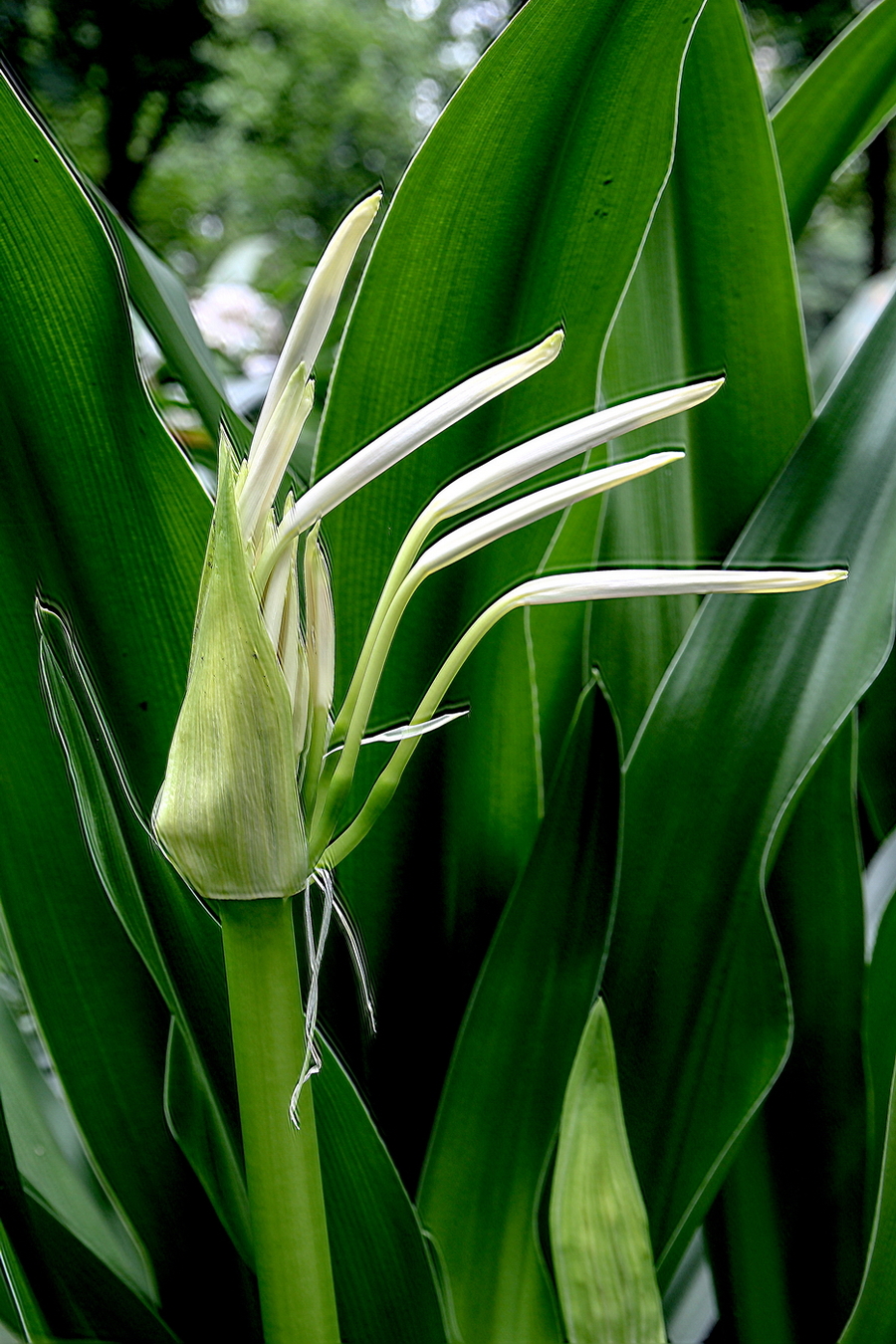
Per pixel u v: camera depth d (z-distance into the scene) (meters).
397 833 0.69
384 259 0.63
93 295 0.60
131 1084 0.65
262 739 0.51
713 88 0.70
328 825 0.52
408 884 0.70
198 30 6.50
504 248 0.63
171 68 6.41
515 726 0.69
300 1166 0.54
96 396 0.61
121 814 0.59
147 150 6.71
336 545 0.66
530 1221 0.64
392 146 10.78
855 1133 0.69
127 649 0.63
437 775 0.69
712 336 0.74
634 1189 0.59
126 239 0.70
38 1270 0.60
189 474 0.62
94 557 0.62
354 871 0.69
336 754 0.53
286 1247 0.55
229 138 10.20
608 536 0.78
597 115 0.61
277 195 10.49
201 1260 0.65
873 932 0.76
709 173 0.72
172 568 0.63
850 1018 0.69
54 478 0.61
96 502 0.62
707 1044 0.65
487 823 0.70
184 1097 0.64
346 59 10.46
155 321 0.72
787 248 0.72
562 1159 0.59
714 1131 0.65
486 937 0.71
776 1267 0.69
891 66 0.81
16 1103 0.71
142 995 0.65
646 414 0.51
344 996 0.70
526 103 0.61
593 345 0.65
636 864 0.67
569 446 0.51
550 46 0.60
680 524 0.76
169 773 0.51
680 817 0.67
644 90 0.61
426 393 0.65
